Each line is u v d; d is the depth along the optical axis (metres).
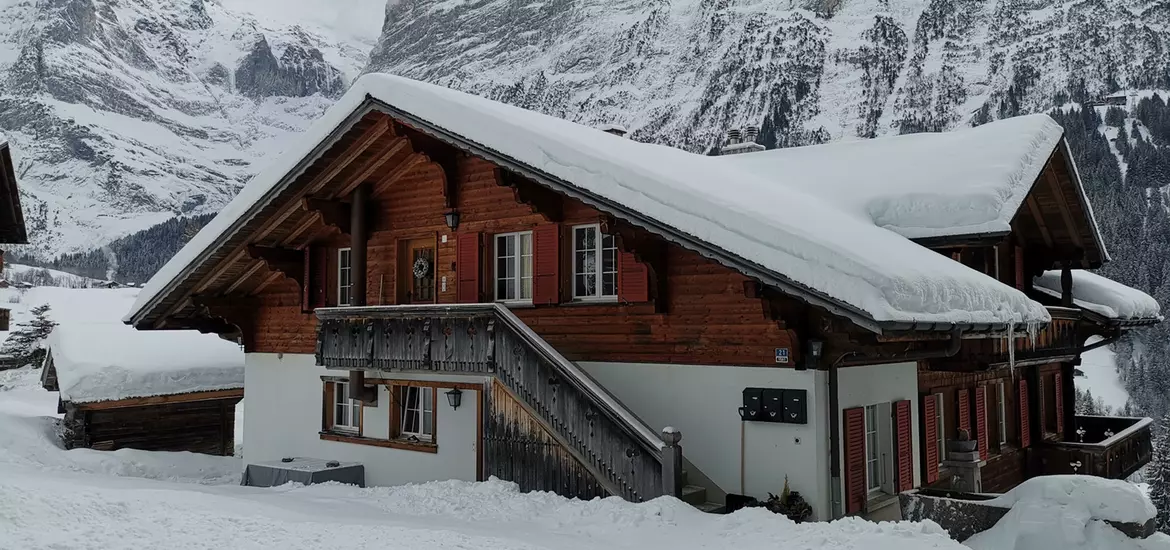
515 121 12.69
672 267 12.69
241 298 17.61
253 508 10.95
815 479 11.23
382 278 15.77
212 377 23.34
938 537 9.36
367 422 15.73
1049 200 15.93
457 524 10.62
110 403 21.48
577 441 11.89
